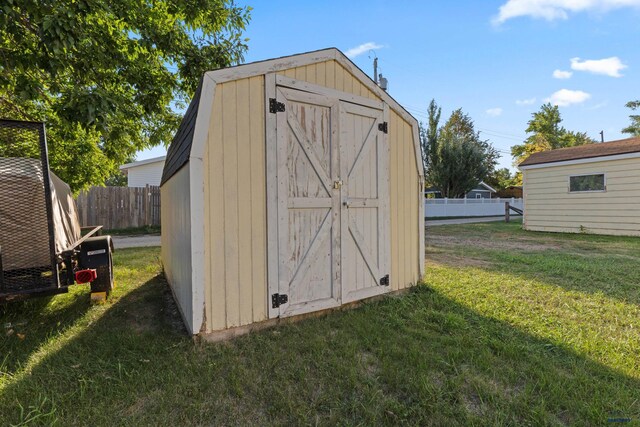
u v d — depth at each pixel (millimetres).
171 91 5859
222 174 2715
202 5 5324
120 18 4539
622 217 9648
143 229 12430
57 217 3129
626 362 2369
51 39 3139
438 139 22844
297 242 3148
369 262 3715
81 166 6570
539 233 10852
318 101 3277
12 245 2658
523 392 2002
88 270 3201
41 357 2443
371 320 3178
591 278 4719
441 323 3096
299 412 1831
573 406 1864
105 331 2939
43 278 2781
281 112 3035
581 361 2396
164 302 3848
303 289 3184
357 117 3609
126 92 5223
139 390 2027
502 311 3424
